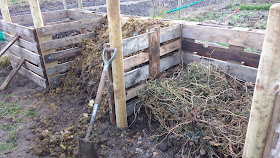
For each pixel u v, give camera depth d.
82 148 2.50
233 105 3.08
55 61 4.41
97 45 4.35
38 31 4.08
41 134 3.25
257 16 8.14
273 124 1.66
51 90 4.43
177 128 2.90
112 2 2.59
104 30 4.63
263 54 1.54
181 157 2.80
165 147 2.94
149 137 3.17
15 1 13.52
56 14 6.07
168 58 3.89
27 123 3.59
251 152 1.83
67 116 3.71
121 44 2.84
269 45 1.48
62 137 3.15
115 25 2.70
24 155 2.96
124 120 3.27
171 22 4.17
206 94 3.27
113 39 2.76
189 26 3.88
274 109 1.63
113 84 3.08
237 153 2.49
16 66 4.75
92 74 4.11
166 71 3.96
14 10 11.38
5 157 2.92
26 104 4.09
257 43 3.23
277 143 1.68
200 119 2.82
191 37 3.92
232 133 2.64
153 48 3.50
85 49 4.57
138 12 10.18
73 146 3.02
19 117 3.73
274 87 1.57
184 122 2.77
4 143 3.17
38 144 3.12
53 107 3.96
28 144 3.15
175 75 4.05
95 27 4.85
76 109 3.88
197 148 2.74
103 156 2.90
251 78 3.45
